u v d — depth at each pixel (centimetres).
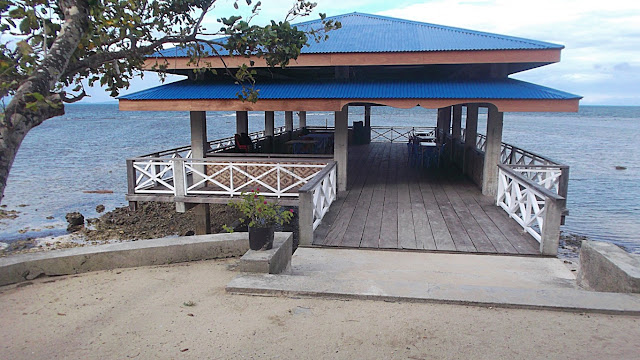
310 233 626
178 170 891
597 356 307
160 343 330
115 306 402
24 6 276
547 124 7656
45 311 393
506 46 864
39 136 4709
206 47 988
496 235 662
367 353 313
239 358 308
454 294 400
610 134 5234
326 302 399
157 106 880
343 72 984
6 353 318
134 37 380
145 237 1223
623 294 395
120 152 3206
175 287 449
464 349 317
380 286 420
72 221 1350
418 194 948
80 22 276
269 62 495
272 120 1560
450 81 932
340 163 957
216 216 1345
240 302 404
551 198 567
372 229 696
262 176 884
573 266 779
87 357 312
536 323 356
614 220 1381
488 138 916
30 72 240
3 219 1431
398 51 849
